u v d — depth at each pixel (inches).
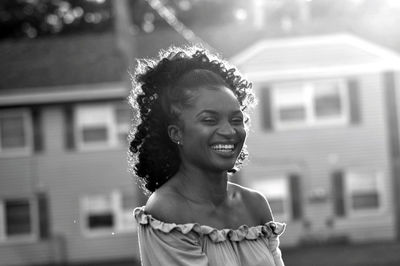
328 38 1058.1
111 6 1705.2
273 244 102.0
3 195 1089.4
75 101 1081.4
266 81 1063.6
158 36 1169.4
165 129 97.5
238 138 94.2
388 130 1055.0
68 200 1087.0
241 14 1768.0
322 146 1059.9
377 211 1056.2
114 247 1081.4
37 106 1084.5
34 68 1123.3
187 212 95.3
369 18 1116.5
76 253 1085.1
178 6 1771.7
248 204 102.7
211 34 1136.8
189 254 92.7
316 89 1063.0
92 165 1083.9
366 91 1059.3
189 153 94.5
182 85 94.7
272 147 1063.0
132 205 1083.9
